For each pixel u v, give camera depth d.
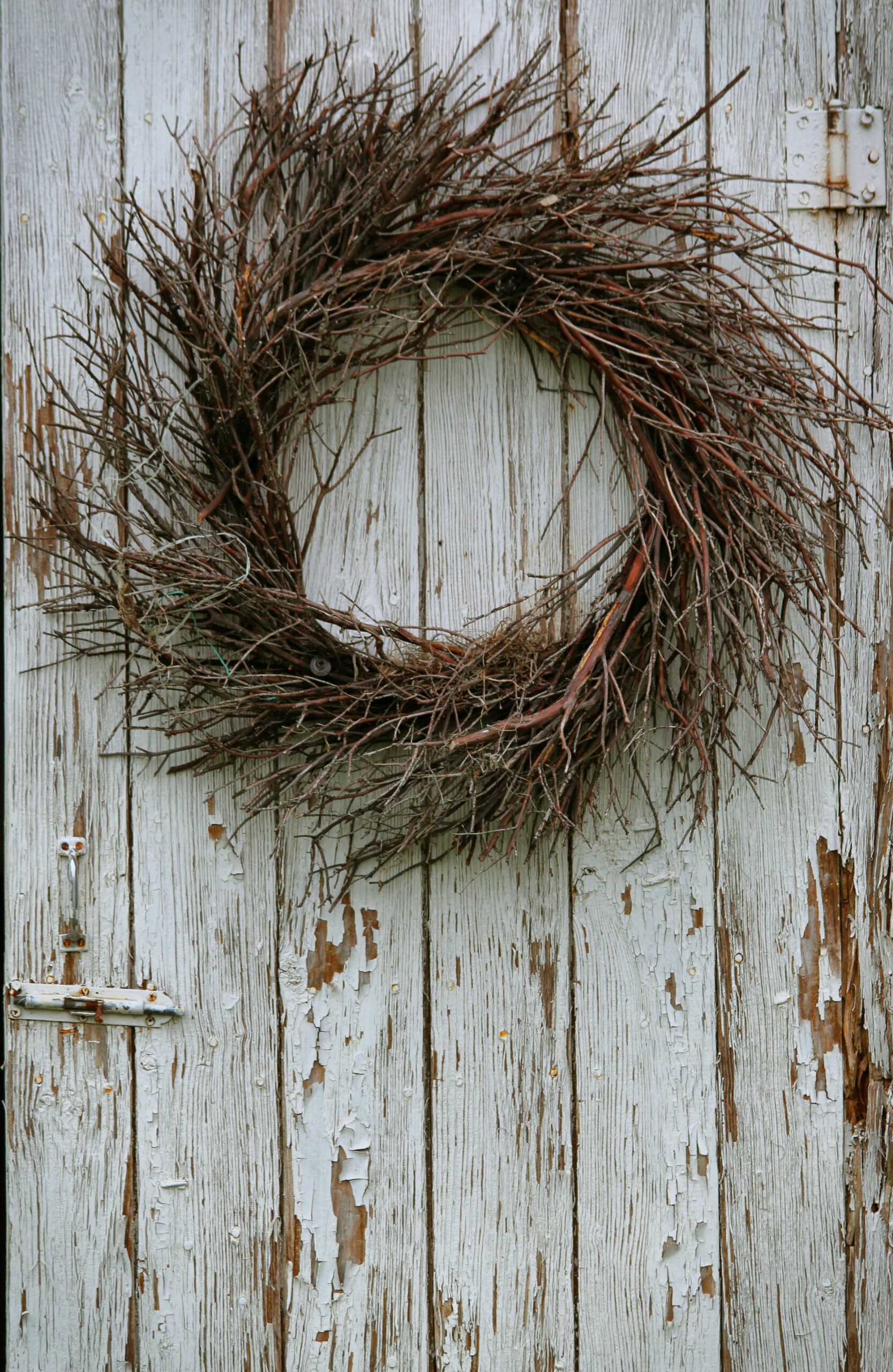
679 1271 2.45
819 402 2.42
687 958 2.46
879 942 2.46
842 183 2.46
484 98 2.43
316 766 2.40
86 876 2.43
